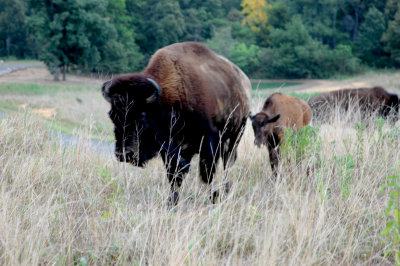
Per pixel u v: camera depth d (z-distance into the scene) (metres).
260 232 9.34
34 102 48.69
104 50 156.12
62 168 12.76
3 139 14.72
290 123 17.78
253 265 8.12
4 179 12.41
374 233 9.76
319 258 8.44
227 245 9.16
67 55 142.88
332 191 11.97
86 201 11.42
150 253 8.33
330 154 13.77
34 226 8.69
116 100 10.74
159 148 11.90
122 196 11.25
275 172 14.51
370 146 14.45
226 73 14.76
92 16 141.00
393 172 12.52
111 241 9.07
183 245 8.42
